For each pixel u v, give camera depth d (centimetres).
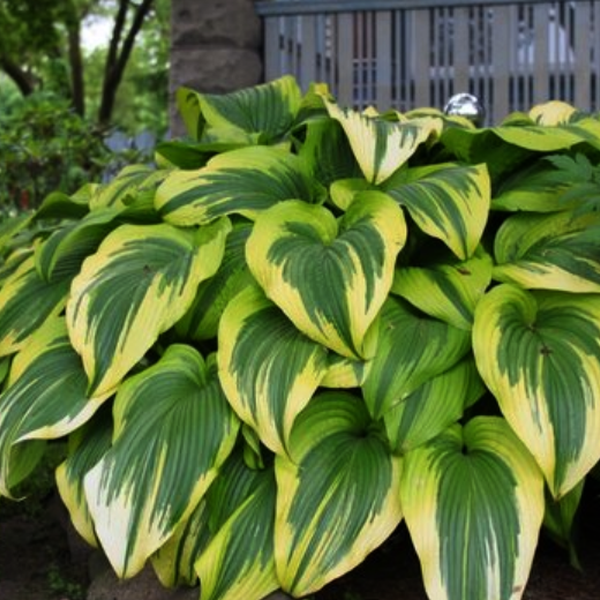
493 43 641
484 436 232
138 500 220
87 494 221
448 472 223
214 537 228
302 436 232
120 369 236
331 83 661
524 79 638
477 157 279
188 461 223
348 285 226
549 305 246
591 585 265
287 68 665
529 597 258
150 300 242
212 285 256
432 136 277
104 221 267
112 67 1705
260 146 286
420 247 265
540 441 214
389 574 273
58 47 1641
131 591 257
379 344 232
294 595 218
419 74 650
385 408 227
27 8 1429
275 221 242
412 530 214
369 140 256
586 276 242
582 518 293
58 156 643
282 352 229
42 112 684
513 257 259
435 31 647
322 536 220
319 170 287
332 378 227
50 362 251
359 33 655
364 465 228
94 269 250
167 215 264
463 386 234
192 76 659
